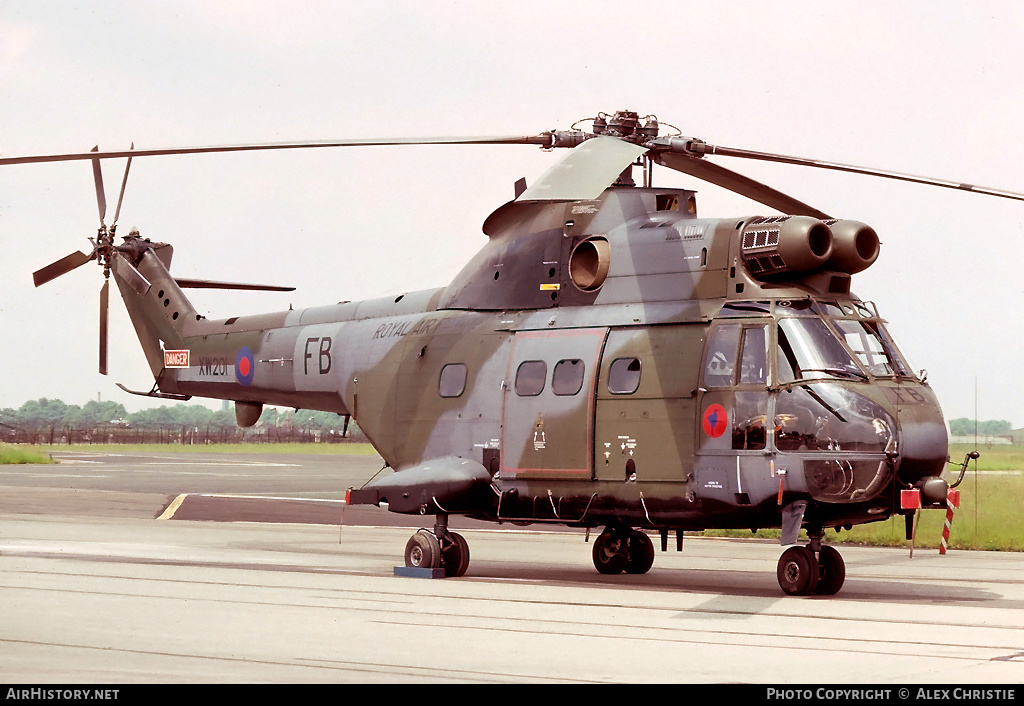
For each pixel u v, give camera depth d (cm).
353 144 2789
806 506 2597
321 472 10388
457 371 3222
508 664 1847
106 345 4550
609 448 2869
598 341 2928
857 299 2820
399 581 3012
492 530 5053
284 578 3042
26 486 7369
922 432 2622
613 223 3041
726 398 2692
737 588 2934
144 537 4241
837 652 1978
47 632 2119
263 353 3953
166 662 1839
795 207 3066
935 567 3562
